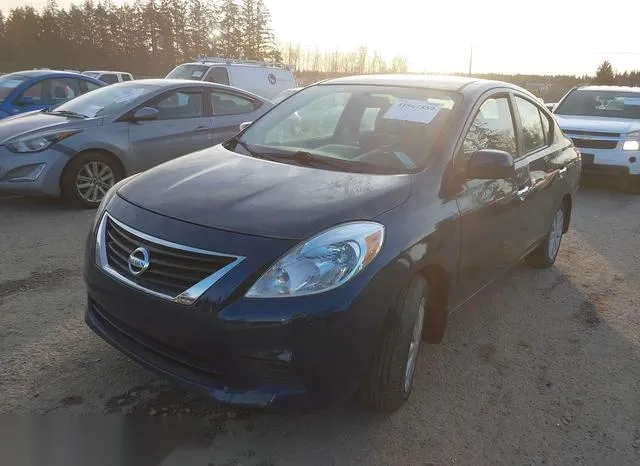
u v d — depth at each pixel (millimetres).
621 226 7480
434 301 3316
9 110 9688
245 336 2471
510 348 3949
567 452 2885
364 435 2900
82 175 6879
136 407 3010
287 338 2467
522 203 4227
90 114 7223
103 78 25031
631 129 9438
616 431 3078
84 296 4336
